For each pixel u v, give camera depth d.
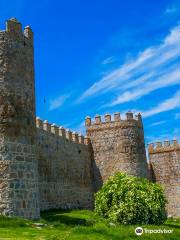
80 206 50.69
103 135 55.81
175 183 64.62
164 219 38.25
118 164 54.66
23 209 28.59
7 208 27.80
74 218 34.91
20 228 25.66
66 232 25.22
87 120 56.62
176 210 63.81
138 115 56.97
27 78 31.11
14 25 31.02
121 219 34.91
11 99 29.61
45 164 44.28
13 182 28.45
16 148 29.19
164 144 66.12
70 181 49.22
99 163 55.34
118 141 55.22
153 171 65.88
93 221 32.81
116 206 35.38
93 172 55.34
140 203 35.44
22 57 31.05
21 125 29.84
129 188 36.03
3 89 29.47
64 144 49.16
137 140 55.69
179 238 29.64
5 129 28.94
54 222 29.73
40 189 42.62
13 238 22.34
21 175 29.06
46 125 45.66
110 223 32.81
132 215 34.84
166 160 65.56
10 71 30.00
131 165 54.47
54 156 46.41
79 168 51.97
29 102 30.91
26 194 29.08
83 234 25.03
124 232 27.17
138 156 55.12
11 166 28.61
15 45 30.72
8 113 29.27
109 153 55.19
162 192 38.75
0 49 30.03
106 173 54.84
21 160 29.31
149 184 38.19
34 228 26.06
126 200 35.34
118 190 35.97
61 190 46.88
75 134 52.59
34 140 30.83
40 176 42.97
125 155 54.69
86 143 55.47
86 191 52.81
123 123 55.56
